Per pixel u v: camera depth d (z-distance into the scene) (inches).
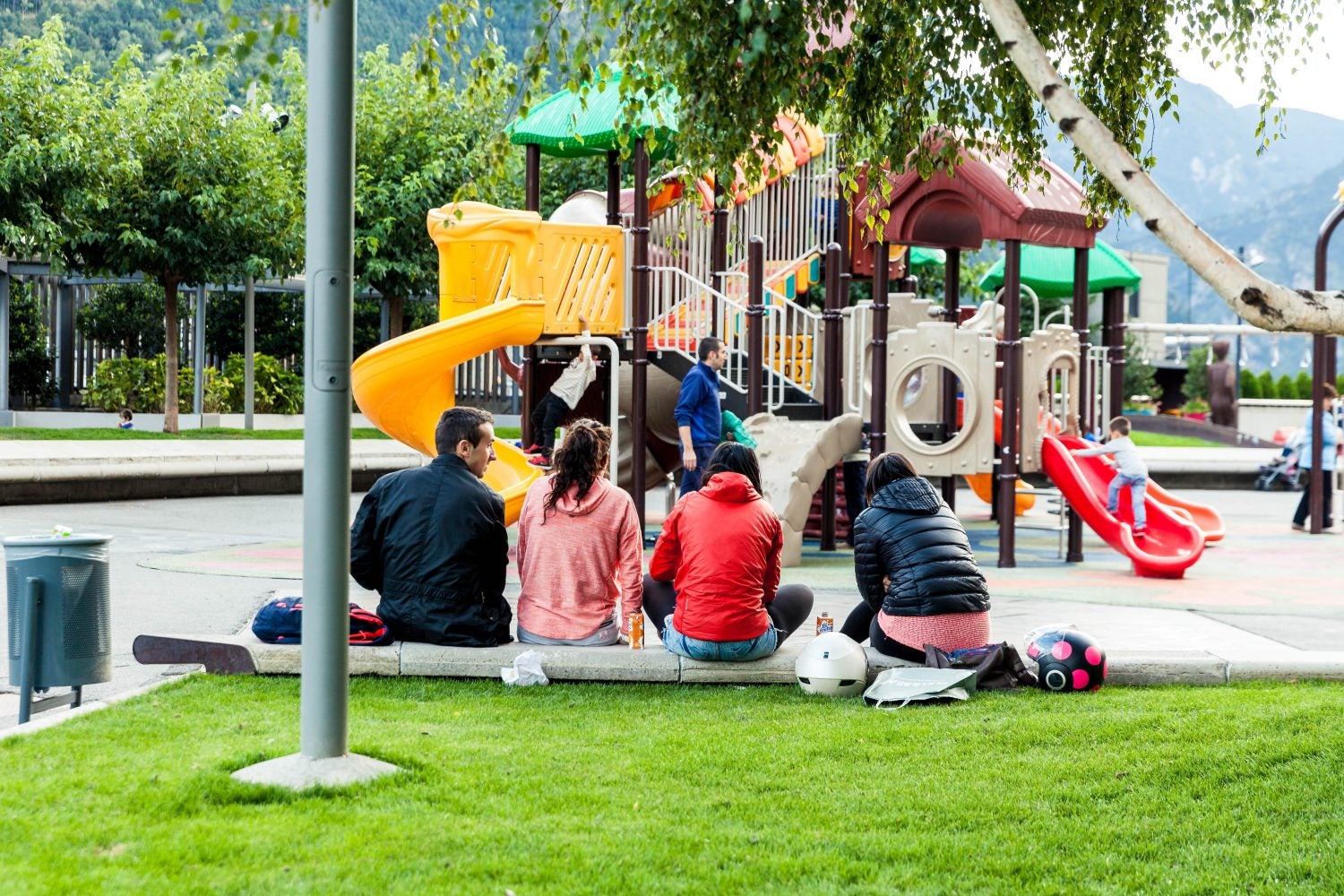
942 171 487.5
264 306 1245.7
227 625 315.0
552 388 506.9
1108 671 252.1
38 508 620.7
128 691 232.8
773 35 220.2
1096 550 552.7
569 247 487.8
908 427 486.9
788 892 135.4
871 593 255.0
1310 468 647.8
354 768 170.6
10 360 1131.3
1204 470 964.6
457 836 147.2
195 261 934.4
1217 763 185.5
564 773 177.5
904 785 177.9
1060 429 547.2
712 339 451.2
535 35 200.4
